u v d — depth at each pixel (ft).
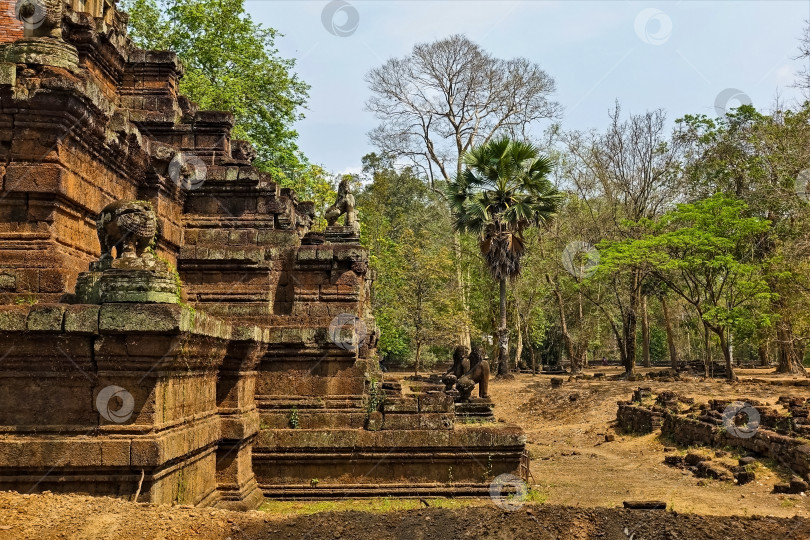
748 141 111.65
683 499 42.68
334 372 38.73
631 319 124.16
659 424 76.02
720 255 101.24
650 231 118.73
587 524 24.02
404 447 37.40
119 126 35.32
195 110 47.01
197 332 28.07
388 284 134.92
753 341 111.04
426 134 153.48
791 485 44.60
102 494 25.82
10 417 25.99
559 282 146.92
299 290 41.11
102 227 27.30
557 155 143.64
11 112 30.45
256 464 37.01
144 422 26.18
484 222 113.29
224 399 34.45
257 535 22.85
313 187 117.60
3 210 30.76
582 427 89.15
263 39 103.65
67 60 31.86
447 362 196.95
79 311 25.64
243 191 42.73
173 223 41.16
